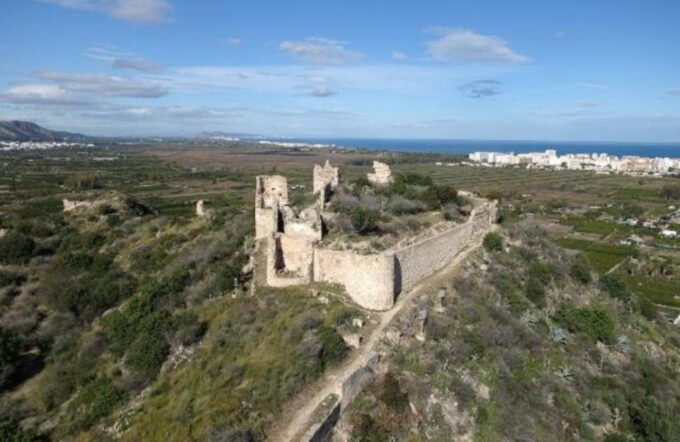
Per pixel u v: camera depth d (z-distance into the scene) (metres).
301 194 67.88
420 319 40.28
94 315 53.28
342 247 47.56
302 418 29.64
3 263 65.56
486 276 53.50
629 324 58.72
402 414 32.75
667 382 49.22
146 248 65.44
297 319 39.03
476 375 38.41
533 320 49.25
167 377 39.06
